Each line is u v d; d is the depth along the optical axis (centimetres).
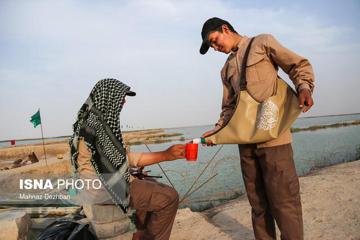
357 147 1797
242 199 606
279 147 256
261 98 256
